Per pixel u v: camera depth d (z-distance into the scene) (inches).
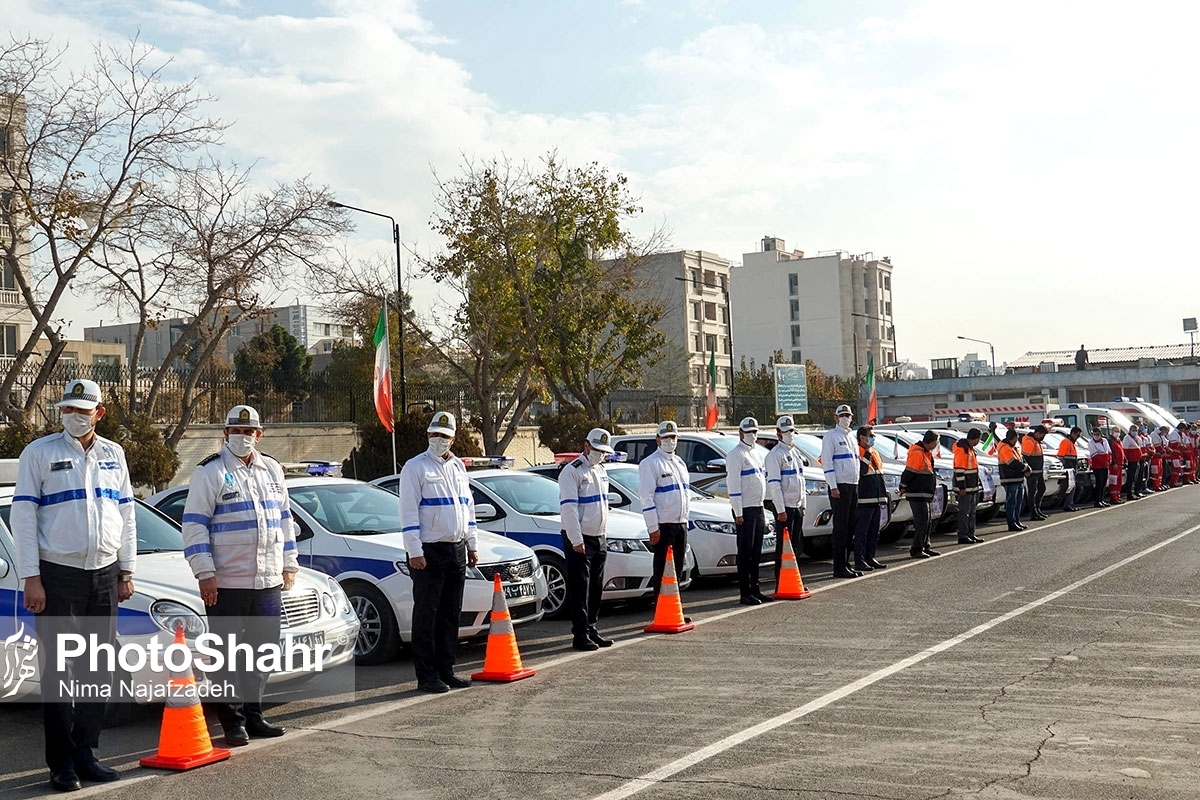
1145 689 300.4
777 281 4114.2
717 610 474.9
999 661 341.1
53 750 245.3
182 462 1033.5
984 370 3878.0
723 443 665.0
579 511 398.9
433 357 1391.5
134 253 898.1
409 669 373.1
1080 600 456.8
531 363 1305.4
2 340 1515.7
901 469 723.4
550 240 1294.3
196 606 295.9
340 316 1339.8
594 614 403.5
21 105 852.0
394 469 890.1
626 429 1455.5
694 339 3373.5
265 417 1133.7
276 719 307.3
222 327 966.4
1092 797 211.6
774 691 310.2
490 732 279.6
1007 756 239.9
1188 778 222.5
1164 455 1236.5
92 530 255.8
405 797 227.9
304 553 393.1
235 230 948.6
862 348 4094.5
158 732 299.4
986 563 598.9
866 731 263.3
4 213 848.3
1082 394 3280.0
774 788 221.9
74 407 255.4
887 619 427.2
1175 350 3459.6
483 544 400.2
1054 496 970.7
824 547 686.5
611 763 244.8
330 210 982.4
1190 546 649.0
